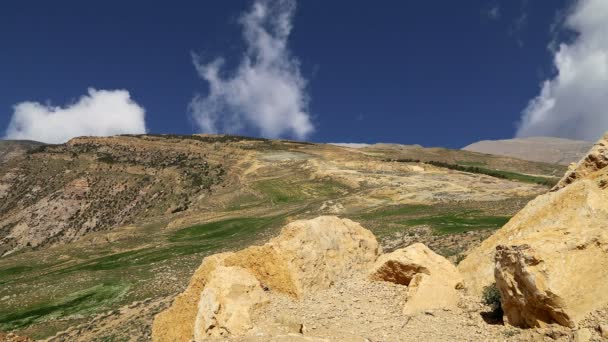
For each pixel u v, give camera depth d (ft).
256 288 51.65
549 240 42.19
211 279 52.95
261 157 626.64
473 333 45.39
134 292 189.78
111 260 279.49
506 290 44.39
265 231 294.87
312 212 327.88
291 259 57.21
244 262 59.36
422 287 55.21
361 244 68.49
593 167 59.57
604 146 59.62
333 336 44.47
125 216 518.37
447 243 139.74
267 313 48.96
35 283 227.61
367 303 55.11
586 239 41.37
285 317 46.47
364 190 402.52
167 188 563.07
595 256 40.70
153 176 593.83
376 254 69.92
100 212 530.27
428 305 53.62
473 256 61.82
